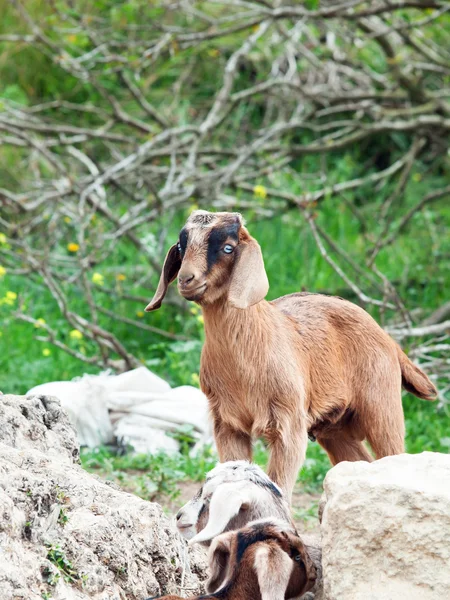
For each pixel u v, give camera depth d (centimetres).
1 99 4091
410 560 1255
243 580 1255
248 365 1678
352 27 4406
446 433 2688
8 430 1479
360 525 1283
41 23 4419
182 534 1484
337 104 4806
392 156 5041
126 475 2259
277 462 1683
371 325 1883
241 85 5128
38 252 3625
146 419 2544
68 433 1595
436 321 3338
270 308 1753
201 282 1603
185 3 3931
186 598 1277
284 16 3591
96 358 2962
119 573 1307
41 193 4041
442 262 3956
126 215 3744
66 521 1299
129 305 3572
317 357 1791
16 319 3331
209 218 1638
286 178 4553
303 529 2006
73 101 5188
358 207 4697
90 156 4400
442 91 4675
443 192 3738
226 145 5009
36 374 2919
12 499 1210
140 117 5019
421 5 3597
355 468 1369
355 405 1864
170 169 3778
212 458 2394
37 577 1181
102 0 3969
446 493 1266
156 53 3741
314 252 3962
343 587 1274
